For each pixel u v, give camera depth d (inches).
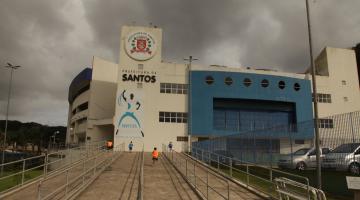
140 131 1850.4
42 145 4463.6
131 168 924.0
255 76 1996.8
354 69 2203.5
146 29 1971.0
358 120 604.7
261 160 884.0
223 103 1998.0
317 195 406.9
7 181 882.8
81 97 2679.6
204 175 799.1
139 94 1892.2
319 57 2272.4
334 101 2123.5
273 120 2064.5
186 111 1910.7
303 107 2047.2
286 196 491.8
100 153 1176.8
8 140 4077.3
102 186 634.8
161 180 729.6
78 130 2684.5
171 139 1866.4
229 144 1075.3
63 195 518.6
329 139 664.4
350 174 615.2
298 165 818.2
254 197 551.5
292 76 2071.9
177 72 1950.1
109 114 2409.0
